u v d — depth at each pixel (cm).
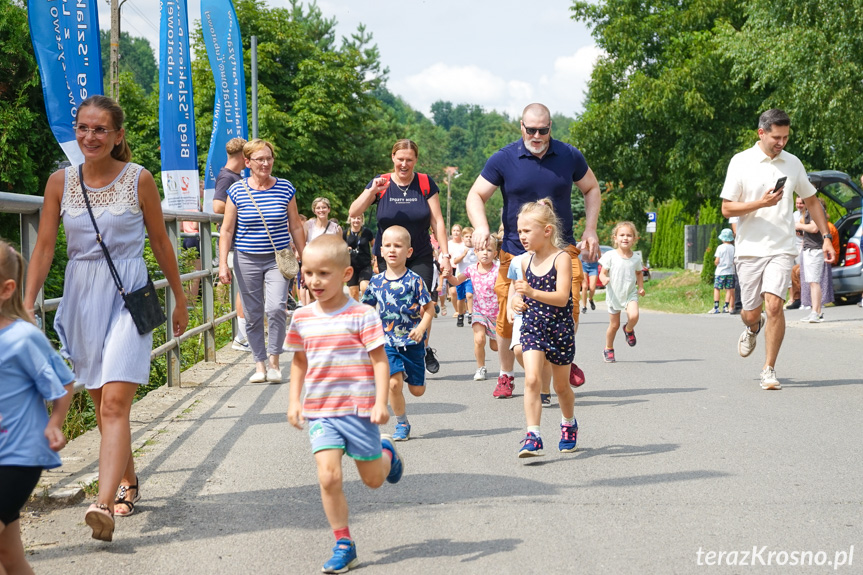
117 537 415
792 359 998
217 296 1229
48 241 441
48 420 324
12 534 322
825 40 2009
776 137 788
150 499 473
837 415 678
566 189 702
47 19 1034
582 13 3406
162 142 1398
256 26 4647
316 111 4597
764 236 798
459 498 473
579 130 3300
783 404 724
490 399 776
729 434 616
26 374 317
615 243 998
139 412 699
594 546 397
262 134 4441
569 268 554
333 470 381
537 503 462
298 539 412
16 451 312
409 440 615
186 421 666
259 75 4653
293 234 859
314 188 4575
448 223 11181
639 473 517
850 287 1844
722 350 1098
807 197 813
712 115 2936
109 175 438
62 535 416
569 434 574
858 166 2356
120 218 432
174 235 847
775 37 2141
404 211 789
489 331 888
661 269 4994
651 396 768
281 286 834
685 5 3312
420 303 612
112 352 420
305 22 5928
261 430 635
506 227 718
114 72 2253
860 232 1839
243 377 877
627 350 1115
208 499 473
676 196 3238
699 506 452
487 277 883
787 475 508
